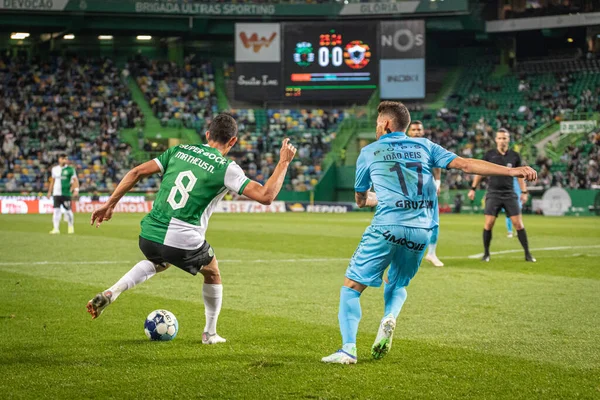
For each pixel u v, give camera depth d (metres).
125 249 28.14
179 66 83.50
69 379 9.30
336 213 66.75
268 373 9.62
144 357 10.53
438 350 11.08
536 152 71.50
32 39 82.06
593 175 67.56
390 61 72.12
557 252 28.00
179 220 10.70
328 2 75.44
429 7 73.62
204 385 9.02
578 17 73.62
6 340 11.66
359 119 75.44
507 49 81.69
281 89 72.88
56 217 37.19
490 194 24.11
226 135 11.11
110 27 75.31
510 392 8.76
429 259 22.92
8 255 25.67
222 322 13.42
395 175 10.40
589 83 76.88
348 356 10.15
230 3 74.62
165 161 11.06
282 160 10.54
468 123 77.38
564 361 10.38
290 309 14.89
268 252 27.47
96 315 10.41
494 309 14.89
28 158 71.69
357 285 10.43
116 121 76.38
